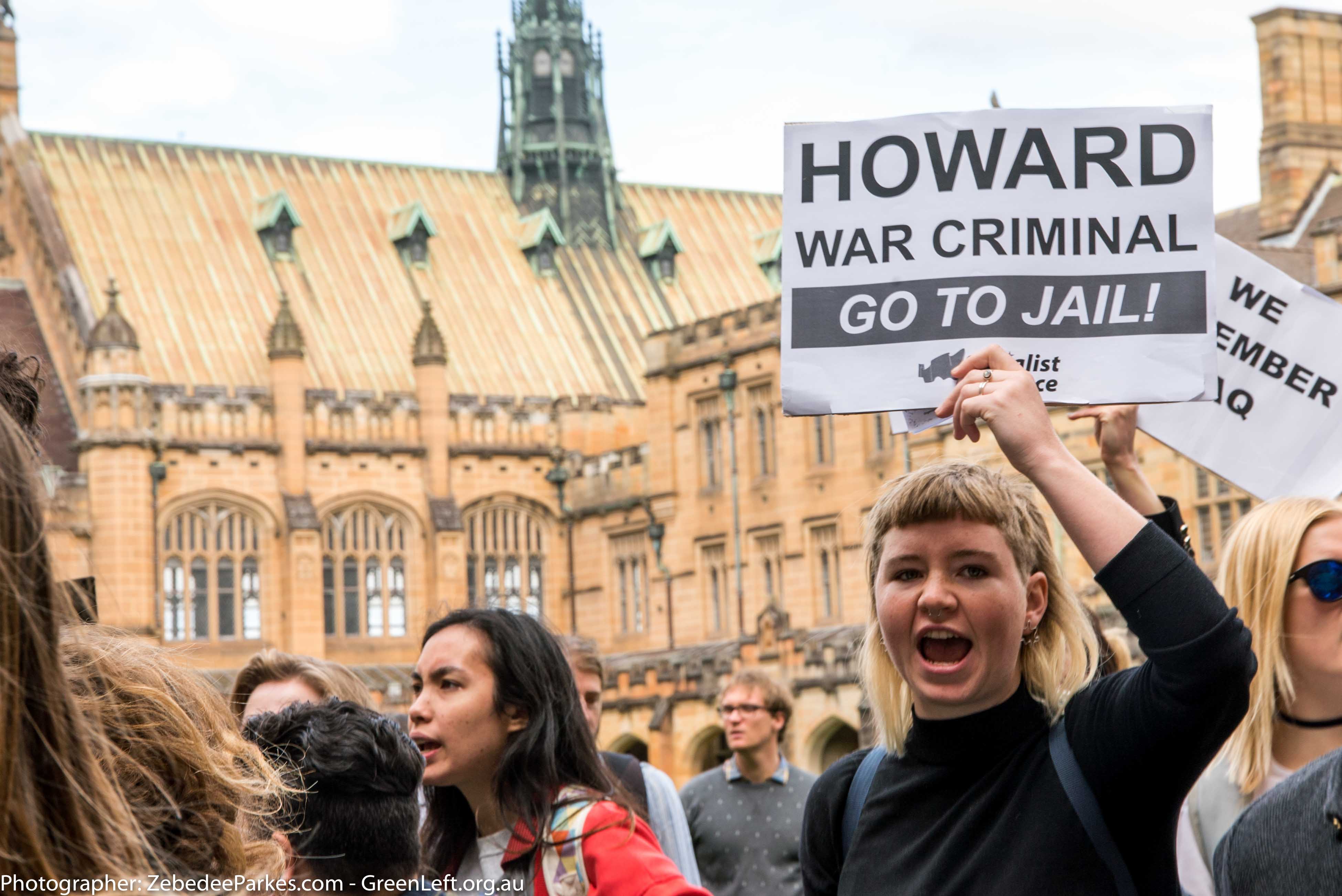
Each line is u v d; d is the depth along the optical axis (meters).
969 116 5.45
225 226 81.00
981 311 5.41
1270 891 3.82
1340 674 6.40
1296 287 7.41
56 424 72.19
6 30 80.38
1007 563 4.85
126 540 69.69
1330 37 57.12
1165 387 5.35
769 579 66.31
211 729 3.83
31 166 77.44
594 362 84.12
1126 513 4.50
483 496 77.75
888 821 5.00
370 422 76.00
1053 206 5.41
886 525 5.00
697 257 92.31
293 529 72.50
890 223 5.46
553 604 78.56
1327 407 7.39
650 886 5.69
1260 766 6.50
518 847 5.97
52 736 2.52
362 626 75.06
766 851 11.86
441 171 90.38
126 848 2.62
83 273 75.88
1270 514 6.57
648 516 72.69
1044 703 4.89
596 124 92.69
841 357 5.45
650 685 56.56
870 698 5.36
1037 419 4.62
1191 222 5.39
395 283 83.12
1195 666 4.36
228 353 75.62
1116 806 4.61
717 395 68.88
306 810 5.12
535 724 6.20
